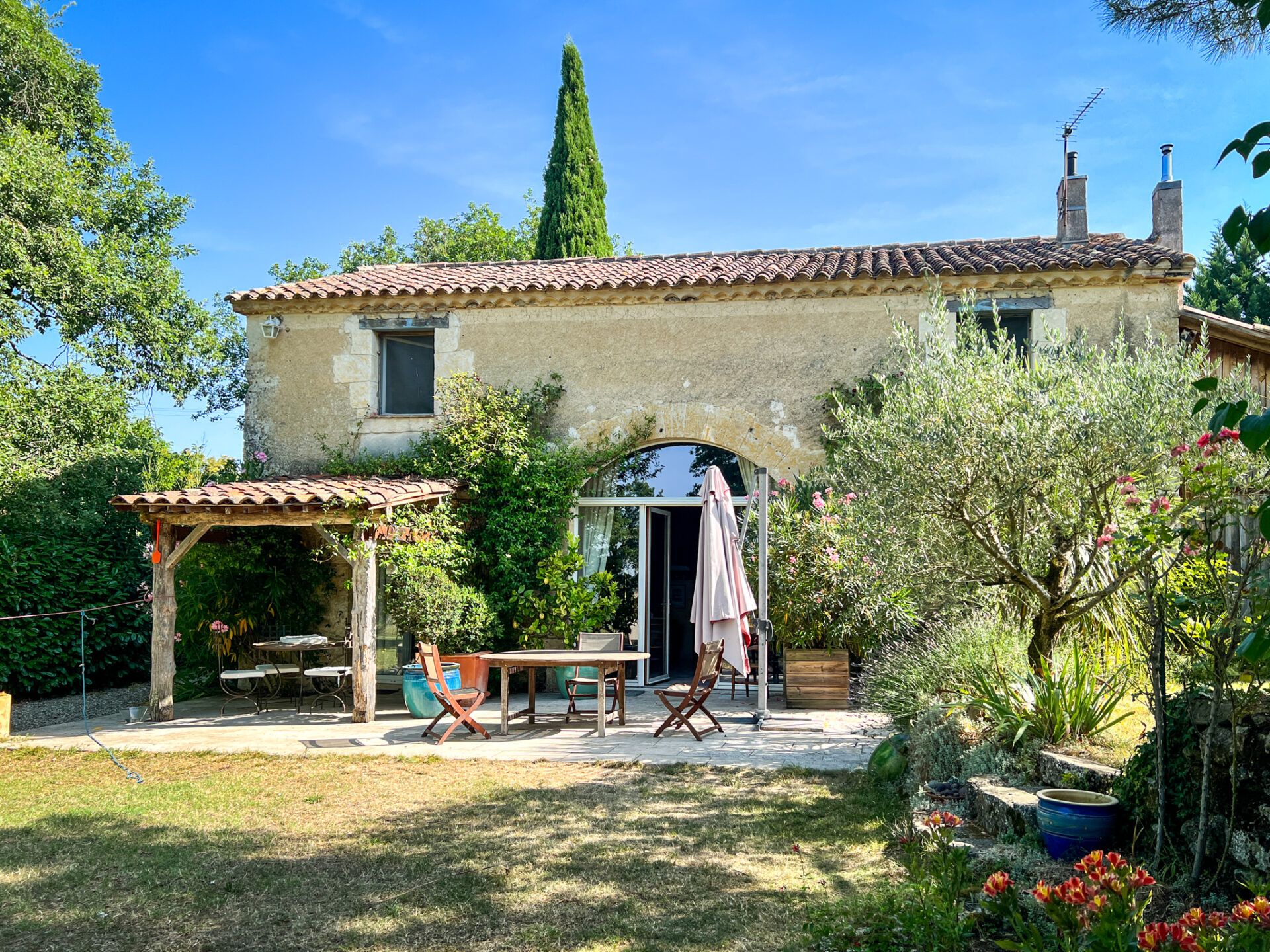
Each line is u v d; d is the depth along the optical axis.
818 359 11.33
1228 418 1.99
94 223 17.48
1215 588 3.89
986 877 3.86
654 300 11.71
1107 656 6.64
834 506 9.70
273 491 9.57
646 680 11.84
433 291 11.92
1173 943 2.27
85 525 12.64
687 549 12.97
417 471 11.73
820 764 7.00
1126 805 4.14
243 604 11.38
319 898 4.33
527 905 4.20
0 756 7.65
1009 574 6.02
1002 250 12.08
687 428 11.58
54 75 16.91
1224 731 3.69
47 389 13.95
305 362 12.45
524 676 11.66
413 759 7.39
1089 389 5.68
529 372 12.00
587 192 21.75
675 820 5.54
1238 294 25.31
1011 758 5.13
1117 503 5.54
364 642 9.23
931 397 5.89
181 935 3.91
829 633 9.72
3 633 10.77
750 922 3.94
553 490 11.42
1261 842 3.49
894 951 3.40
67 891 4.45
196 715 9.90
